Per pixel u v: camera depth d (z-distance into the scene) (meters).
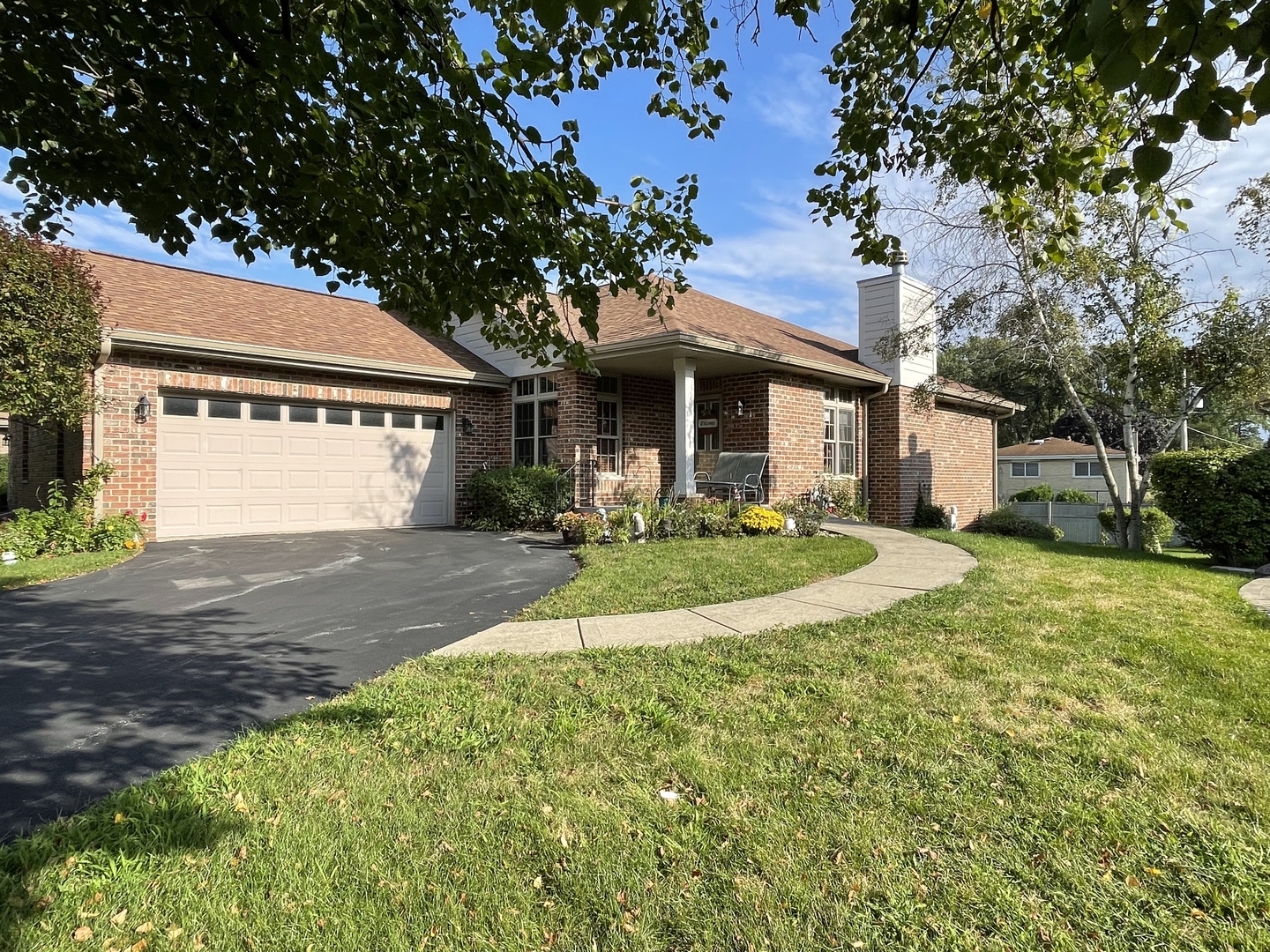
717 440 12.67
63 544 8.13
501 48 2.54
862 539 9.85
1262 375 10.67
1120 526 12.08
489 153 2.75
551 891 2.08
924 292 14.33
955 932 1.90
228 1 2.21
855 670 3.92
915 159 3.74
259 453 10.51
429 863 2.20
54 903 2.01
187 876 2.14
